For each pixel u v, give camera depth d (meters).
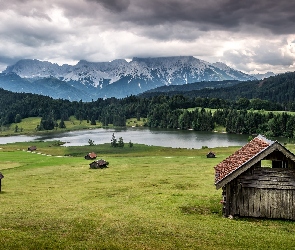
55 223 29.77
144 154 132.62
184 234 26.44
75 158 110.56
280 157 29.39
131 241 24.91
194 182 56.16
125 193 48.41
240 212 30.41
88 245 23.95
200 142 195.88
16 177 71.69
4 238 25.14
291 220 29.34
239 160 31.88
